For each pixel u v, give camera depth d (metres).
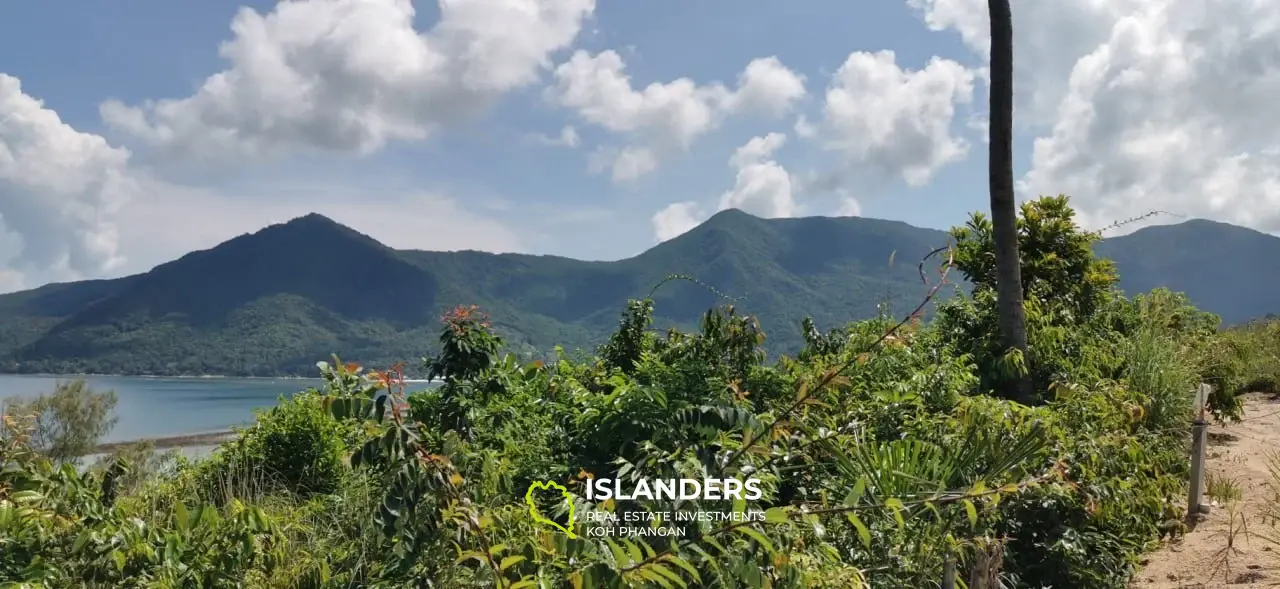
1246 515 6.38
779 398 6.47
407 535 3.27
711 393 5.87
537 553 3.18
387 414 3.17
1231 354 13.02
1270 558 5.37
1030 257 10.48
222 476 7.70
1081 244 10.48
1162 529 6.14
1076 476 5.20
